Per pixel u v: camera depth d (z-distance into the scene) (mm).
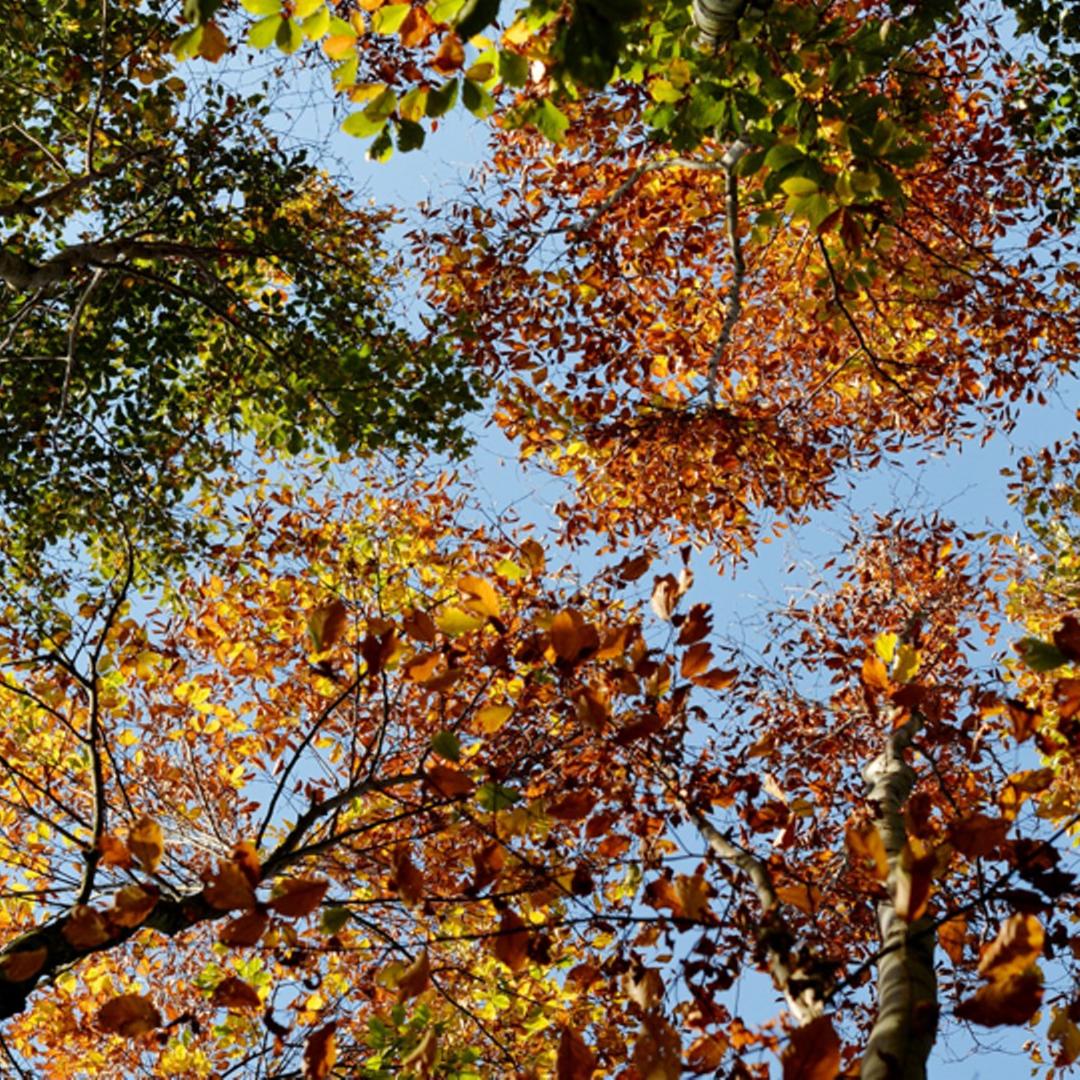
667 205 9523
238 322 7902
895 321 9711
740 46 4012
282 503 9695
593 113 8984
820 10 4652
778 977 3000
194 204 8242
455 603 8484
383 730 4410
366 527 9820
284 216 9039
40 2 7211
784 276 9953
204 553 8836
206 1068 6461
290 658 8922
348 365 7969
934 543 9305
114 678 5934
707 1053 3105
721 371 10547
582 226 8508
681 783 4379
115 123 8219
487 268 9820
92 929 3123
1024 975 2488
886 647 3914
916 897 2588
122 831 5246
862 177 4020
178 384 9250
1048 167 8359
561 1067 3066
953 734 4762
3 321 8094
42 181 8367
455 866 6664
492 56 3191
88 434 8352
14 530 8383
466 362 8664
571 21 2703
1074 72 7320
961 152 8820
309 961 5172
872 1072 2367
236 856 3000
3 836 6945
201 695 7195
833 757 7344
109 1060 7102
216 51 3244
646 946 3777
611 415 9391
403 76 5543
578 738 4988
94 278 6895
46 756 7207
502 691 6727
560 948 5914
